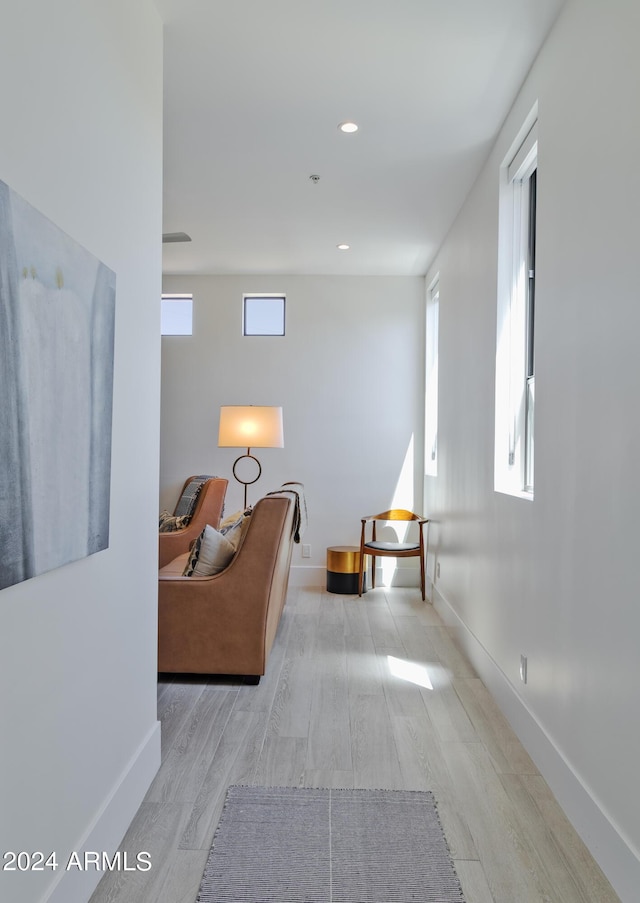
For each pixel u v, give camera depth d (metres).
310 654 3.72
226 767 2.35
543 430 2.37
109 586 1.82
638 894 1.55
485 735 2.64
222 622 3.20
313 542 5.74
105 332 1.71
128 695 1.99
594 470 1.89
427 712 2.88
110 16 1.78
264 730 2.67
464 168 3.52
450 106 2.88
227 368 5.75
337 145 3.26
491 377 3.22
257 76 2.64
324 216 4.26
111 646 1.84
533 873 1.75
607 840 1.73
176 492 5.74
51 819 1.44
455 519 4.20
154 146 2.21
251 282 5.75
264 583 3.19
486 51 2.48
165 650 3.21
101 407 1.68
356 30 2.35
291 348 5.74
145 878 1.72
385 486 5.71
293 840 1.89
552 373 2.28
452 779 2.27
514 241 3.09
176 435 5.75
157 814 2.03
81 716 1.61
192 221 4.37
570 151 2.12
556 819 2.02
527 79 2.65
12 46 1.23
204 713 2.85
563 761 2.08
